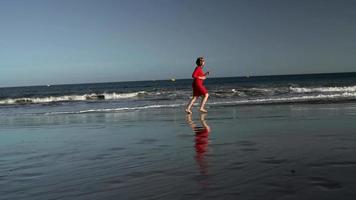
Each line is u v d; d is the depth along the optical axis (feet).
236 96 75.15
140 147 21.66
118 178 14.29
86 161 18.22
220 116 38.99
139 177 14.23
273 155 17.19
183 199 11.14
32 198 12.22
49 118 46.39
